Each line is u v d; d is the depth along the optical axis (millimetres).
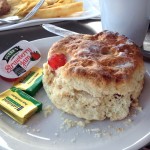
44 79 175
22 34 241
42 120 159
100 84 151
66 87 159
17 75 187
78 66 157
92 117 157
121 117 156
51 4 274
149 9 205
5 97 167
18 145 140
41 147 142
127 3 197
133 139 142
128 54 167
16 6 269
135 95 163
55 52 174
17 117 156
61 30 227
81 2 263
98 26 251
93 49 169
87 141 146
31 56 199
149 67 185
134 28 211
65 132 152
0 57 192
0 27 239
